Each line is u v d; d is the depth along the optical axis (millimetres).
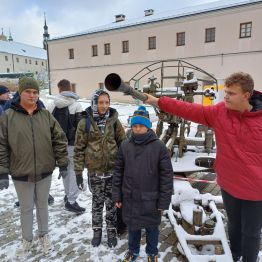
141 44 25078
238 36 20422
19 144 2547
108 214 2914
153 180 2340
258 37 19609
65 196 3848
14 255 2787
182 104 2314
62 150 2781
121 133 2895
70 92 3596
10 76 32406
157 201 2363
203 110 2225
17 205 3926
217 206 2992
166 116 3652
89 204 3902
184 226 2775
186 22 22500
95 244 2887
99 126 2781
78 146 2822
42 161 2648
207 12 21328
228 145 2062
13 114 2568
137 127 2344
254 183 1981
